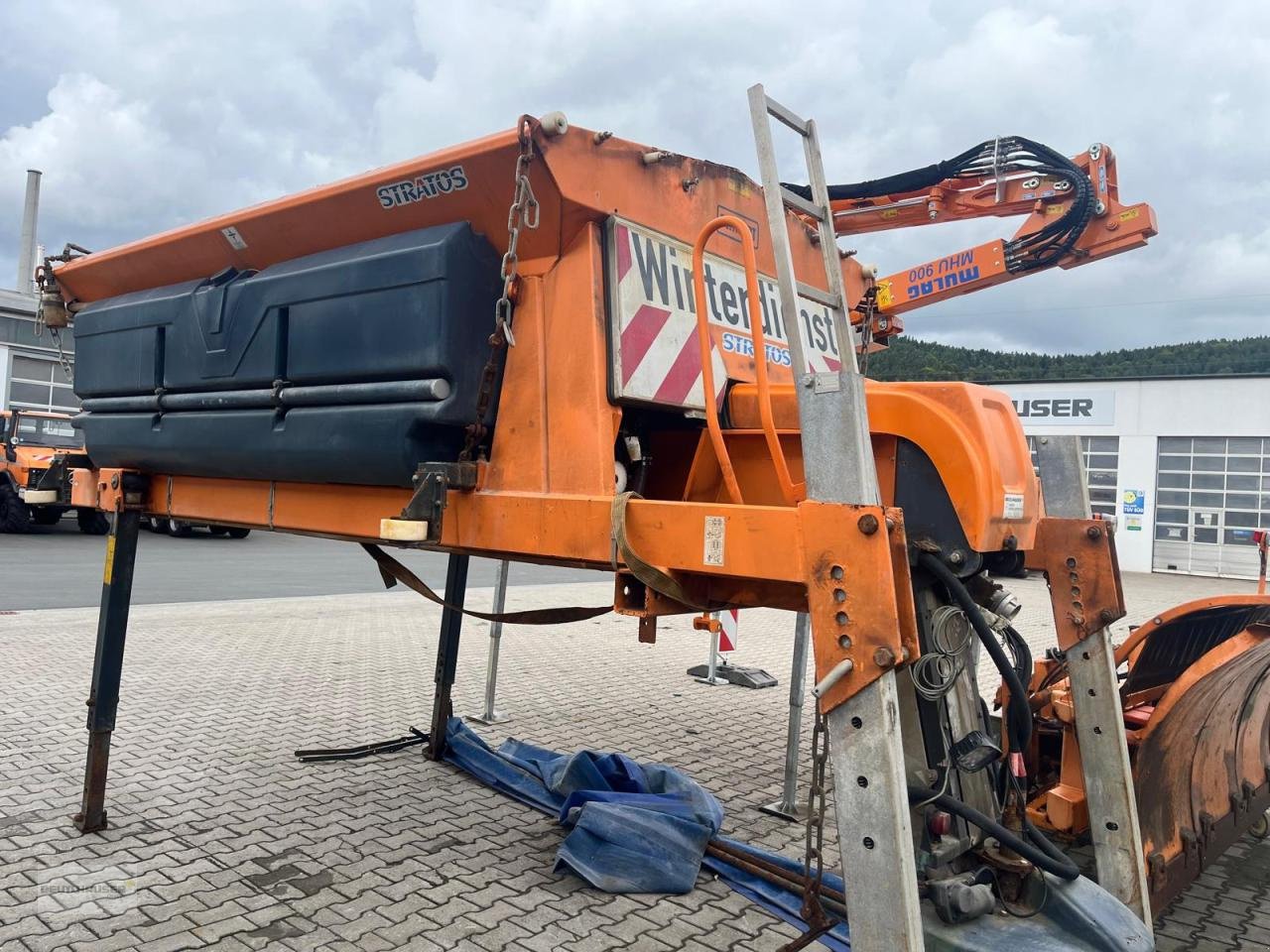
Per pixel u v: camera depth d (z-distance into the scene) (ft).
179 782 16.08
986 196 21.43
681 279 10.03
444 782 16.58
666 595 8.22
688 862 12.85
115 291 14.55
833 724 7.10
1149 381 85.51
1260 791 14.08
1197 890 13.56
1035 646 36.58
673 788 15.14
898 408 9.29
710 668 26.43
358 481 10.46
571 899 12.09
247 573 50.52
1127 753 10.82
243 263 12.25
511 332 9.55
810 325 12.67
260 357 11.16
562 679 26.48
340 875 12.59
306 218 11.02
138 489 14.06
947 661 9.37
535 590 48.01
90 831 13.74
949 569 8.89
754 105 7.86
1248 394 81.41
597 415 8.96
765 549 7.50
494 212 9.47
